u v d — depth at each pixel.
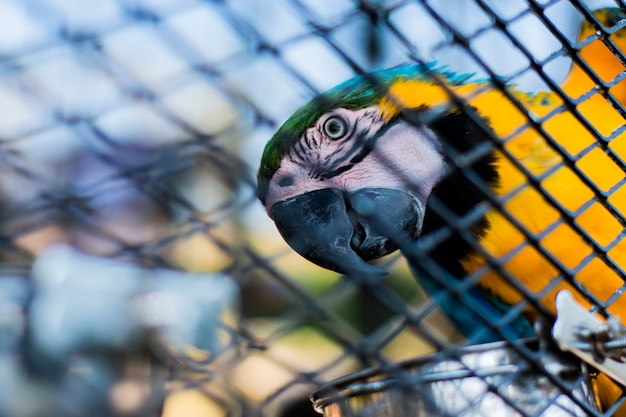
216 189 1.01
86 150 0.86
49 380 0.90
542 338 1.40
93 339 0.92
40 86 0.80
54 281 0.90
